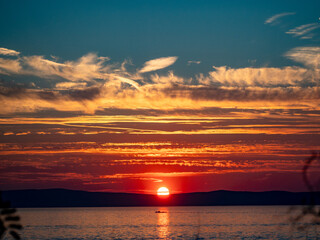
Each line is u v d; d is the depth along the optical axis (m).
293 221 5.13
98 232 109.06
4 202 5.34
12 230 5.32
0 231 5.26
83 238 92.19
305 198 5.07
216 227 124.62
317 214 5.03
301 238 73.25
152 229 119.12
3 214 5.31
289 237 83.44
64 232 109.81
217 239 86.81
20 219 5.36
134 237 93.94
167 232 107.12
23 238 92.19
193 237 92.06
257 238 87.81
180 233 103.38
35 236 97.75
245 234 98.12
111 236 96.69
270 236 91.25
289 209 5.14
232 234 98.69
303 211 5.08
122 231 112.50
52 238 92.62
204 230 113.06
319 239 62.75
